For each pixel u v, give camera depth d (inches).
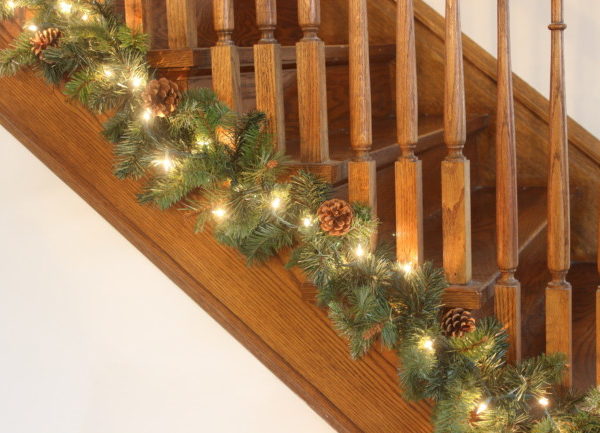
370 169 53.5
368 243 53.3
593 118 84.0
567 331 54.5
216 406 77.4
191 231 57.7
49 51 54.7
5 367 86.1
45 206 82.5
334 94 78.4
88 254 81.2
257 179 52.1
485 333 50.3
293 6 84.0
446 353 50.9
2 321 85.8
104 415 82.5
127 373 81.0
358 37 52.4
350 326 50.4
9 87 59.6
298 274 55.7
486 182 89.3
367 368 55.0
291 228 53.5
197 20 72.6
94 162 58.9
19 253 84.0
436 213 76.7
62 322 83.4
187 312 77.7
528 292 69.5
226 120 52.5
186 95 53.1
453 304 52.4
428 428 53.9
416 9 88.4
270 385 74.9
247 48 60.1
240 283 57.3
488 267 57.9
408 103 52.5
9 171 83.3
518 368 52.1
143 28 57.1
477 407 49.3
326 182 53.2
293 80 74.6
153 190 54.3
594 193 83.2
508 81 52.1
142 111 54.0
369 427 55.6
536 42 85.3
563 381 54.6
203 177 51.9
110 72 53.9
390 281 52.1
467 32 87.6
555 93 53.3
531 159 86.7
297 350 56.7
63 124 59.1
